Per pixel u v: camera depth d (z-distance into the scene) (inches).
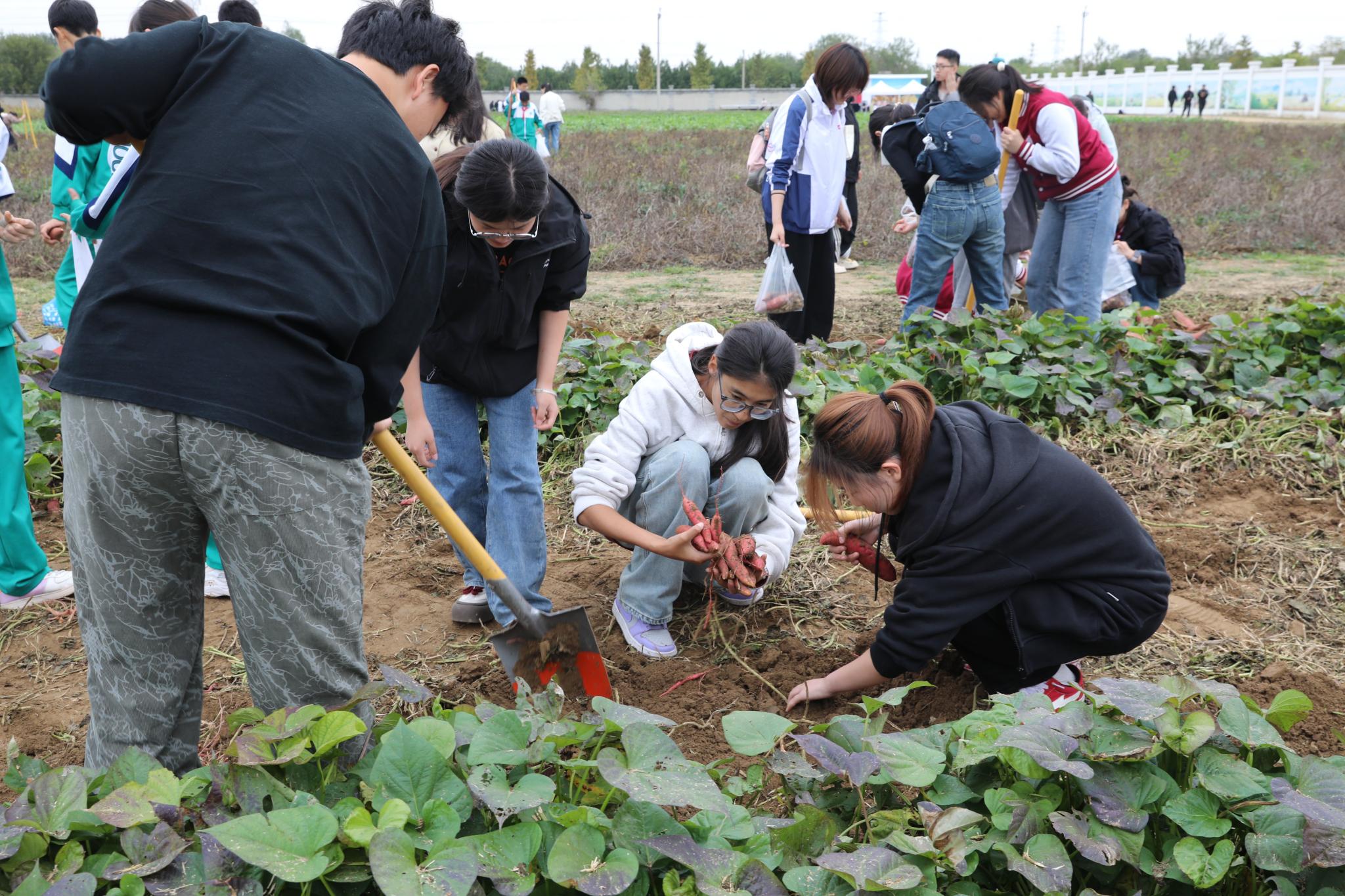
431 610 142.1
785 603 142.4
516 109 677.3
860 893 69.9
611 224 486.3
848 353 228.8
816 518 108.0
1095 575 103.6
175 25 76.0
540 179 103.3
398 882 63.9
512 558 124.6
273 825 66.5
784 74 4247.0
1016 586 102.8
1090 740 80.7
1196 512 169.9
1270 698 119.7
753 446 124.9
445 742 77.5
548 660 110.8
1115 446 191.0
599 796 81.1
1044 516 101.0
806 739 80.6
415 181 80.0
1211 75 2005.4
